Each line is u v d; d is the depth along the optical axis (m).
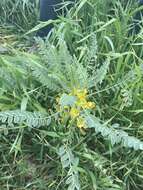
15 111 0.43
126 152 0.45
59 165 0.44
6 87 0.46
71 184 0.40
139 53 0.52
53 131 0.45
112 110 0.46
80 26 0.52
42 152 0.45
